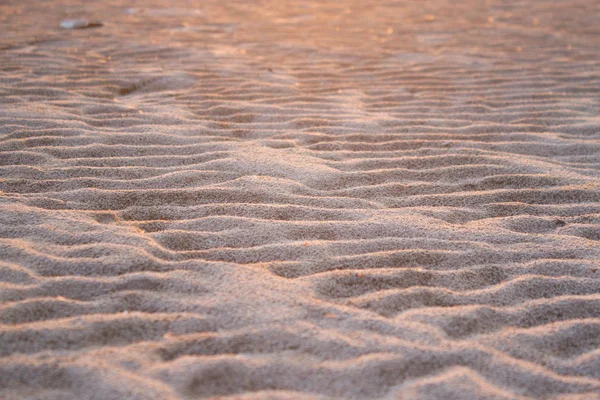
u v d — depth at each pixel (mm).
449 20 7582
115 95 4277
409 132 3738
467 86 4777
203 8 8125
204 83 4641
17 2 7867
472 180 3062
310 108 4148
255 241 2385
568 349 1847
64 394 1535
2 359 1640
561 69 5258
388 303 2006
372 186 2951
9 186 2738
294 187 2877
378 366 1700
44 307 1881
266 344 1773
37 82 4348
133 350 1711
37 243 2244
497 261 2330
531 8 8375
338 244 2381
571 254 2389
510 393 1636
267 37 6445
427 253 2346
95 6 7871
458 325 1911
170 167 3066
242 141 3479
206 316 1886
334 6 8609
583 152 3457
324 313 1923
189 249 2316
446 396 1603
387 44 6250
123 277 2066
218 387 1604
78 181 2828
